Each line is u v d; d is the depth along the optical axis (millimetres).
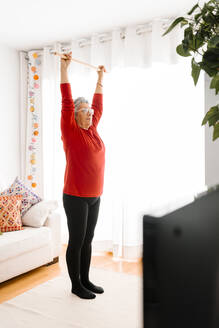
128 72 3273
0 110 3850
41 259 2809
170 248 323
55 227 3031
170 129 3129
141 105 3256
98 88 2459
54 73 3842
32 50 4078
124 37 3375
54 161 3828
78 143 2090
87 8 2855
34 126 4027
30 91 4027
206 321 345
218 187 461
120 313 2014
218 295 362
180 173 3096
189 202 362
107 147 3447
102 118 3459
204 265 355
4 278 2432
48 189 3971
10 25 3254
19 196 3016
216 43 723
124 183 3309
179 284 330
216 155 1383
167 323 321
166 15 3023
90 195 2117
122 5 2791
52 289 2393
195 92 3018
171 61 3127
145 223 319
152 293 315
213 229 378
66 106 2096
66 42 3811
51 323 1900
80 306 2111
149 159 3223
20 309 2080
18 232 2750
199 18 853
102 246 3488
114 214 3350
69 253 2188
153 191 3199
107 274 2742
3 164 3900
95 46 3484
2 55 3857
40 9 2875
